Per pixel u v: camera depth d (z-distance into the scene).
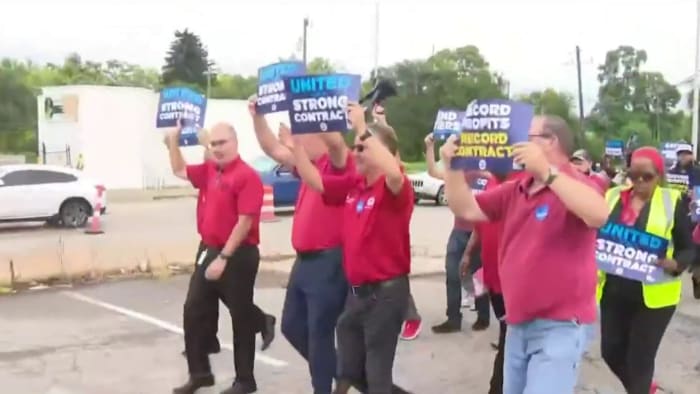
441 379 6.69
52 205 18.67
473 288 8.16
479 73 59.91
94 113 32.03
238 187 5.71
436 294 10.62
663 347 7.87
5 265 11.75
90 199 19.16
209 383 6.14
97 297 10.15
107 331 8.34
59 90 32.31
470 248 7.61
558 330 3.64
